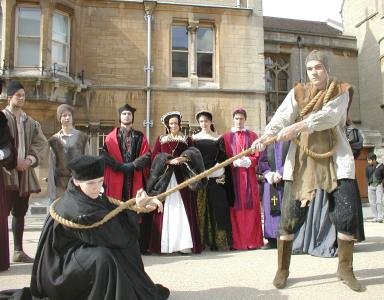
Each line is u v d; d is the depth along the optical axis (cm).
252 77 1636
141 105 1553
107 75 1540
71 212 296
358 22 2303
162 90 1567
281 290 384
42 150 551
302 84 407
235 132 671
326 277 433
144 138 643
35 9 1448
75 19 1516
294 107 397
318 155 383
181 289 391
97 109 1524
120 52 1555
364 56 2241
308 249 596
